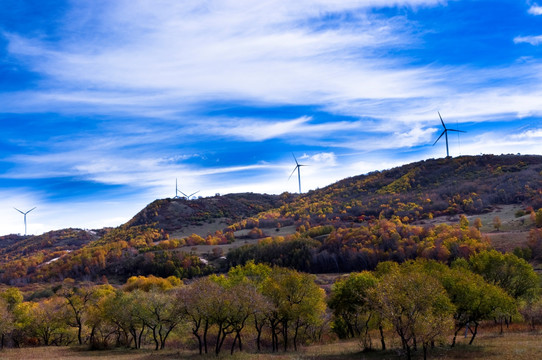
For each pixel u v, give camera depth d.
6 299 83.25
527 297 65.38
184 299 50.41
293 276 57.25
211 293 49.03
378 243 143.62
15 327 73.06
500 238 129.00
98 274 181.62
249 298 49.88
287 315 55.78
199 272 166.25
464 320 47.69
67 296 79.75
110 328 72.50
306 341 65.75
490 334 56.41
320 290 61.53
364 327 66.69
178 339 70.31
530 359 35.75
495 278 65.75
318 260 147.00
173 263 169.62
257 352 53.31
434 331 36.16
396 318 36.84
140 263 178.38
